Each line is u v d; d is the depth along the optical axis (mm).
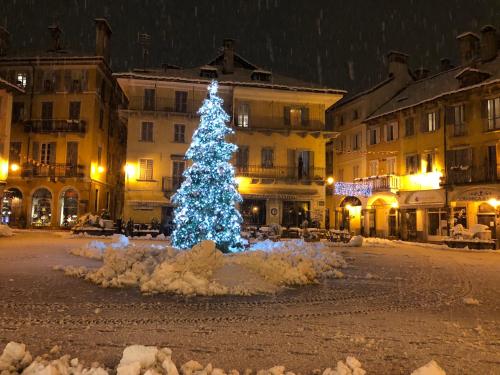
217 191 16031
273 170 38188
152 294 9148
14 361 4656
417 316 7672
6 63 40812
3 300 8219
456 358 5398
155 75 37406
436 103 35688
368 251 22734
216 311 7770
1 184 34000
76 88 40812
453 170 33562
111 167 47562
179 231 15930
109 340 5867
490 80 31500
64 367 4387
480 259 19203
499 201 30141
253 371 4859
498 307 8562
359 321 7230
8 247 19125
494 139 31188
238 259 11469
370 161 43688
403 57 47156
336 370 4609
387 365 5129
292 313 7742
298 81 41000
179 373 4625
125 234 30797
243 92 38156
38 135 40406
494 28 35875
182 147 37469
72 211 40000
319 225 38125
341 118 49719
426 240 35656
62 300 8352
